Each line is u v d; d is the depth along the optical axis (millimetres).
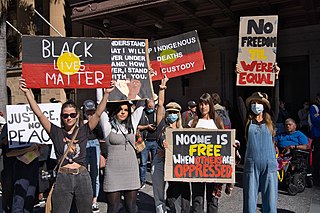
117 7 9391
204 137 4641
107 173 4203
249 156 4453
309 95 11289
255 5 9000
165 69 5895
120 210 5938
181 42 5867
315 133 8578
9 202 5680
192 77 13172
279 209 5824
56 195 3771
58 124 5594
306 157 6918
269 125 4508
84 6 10078
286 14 9648
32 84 4168
